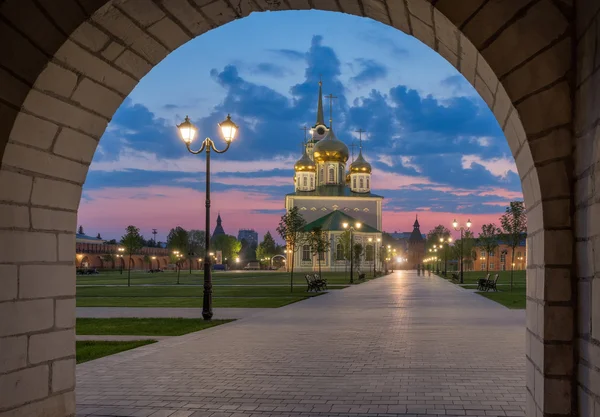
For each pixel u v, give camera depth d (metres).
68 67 5.02
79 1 4.63
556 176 3.98
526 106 4.02
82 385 8.52
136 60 5.55
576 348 3.93
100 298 29.98
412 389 8.17
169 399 7.69
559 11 3.93
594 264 3.52
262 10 5.46
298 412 7.03
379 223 101.75
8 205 4.86
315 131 123.12
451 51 4.80
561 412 3.95
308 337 13.70
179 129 17.34
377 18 5.33
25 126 4.90
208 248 18.28
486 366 9.88
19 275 4.96
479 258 142.25
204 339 13.40
